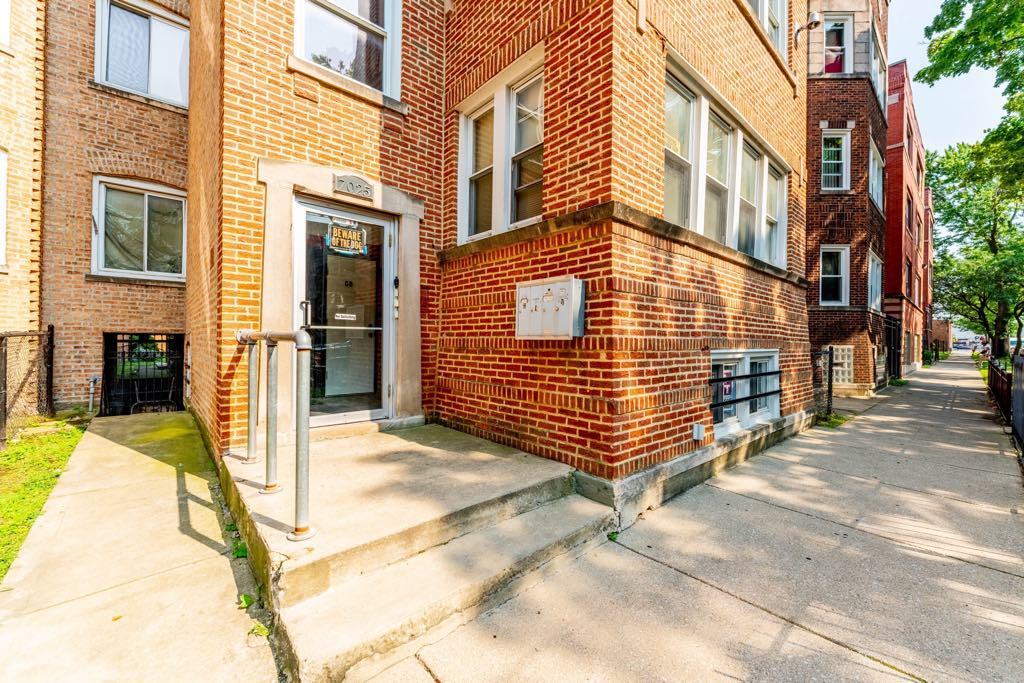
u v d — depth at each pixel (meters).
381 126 4.93
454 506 2.89
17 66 7.06
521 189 4.78
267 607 2.34
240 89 3.97
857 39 12.21
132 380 8.34
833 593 2.64
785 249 6.91
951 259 32.47
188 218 8.09
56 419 7.14
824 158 12.53
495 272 4.68
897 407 9.72
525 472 3.59
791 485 4.44
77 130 7.68
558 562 2.89
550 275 4.08
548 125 4.19
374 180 4.85
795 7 7.14
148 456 5.11
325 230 4.59
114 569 2.76
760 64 5.99
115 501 3.81
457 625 2.30
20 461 5.01
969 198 28.14
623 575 2.82
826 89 12.30
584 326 3.77
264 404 4.09
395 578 2.40
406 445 4.36
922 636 2.27
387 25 5.15
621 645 2.19
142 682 1.91
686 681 1.97
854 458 5.41
